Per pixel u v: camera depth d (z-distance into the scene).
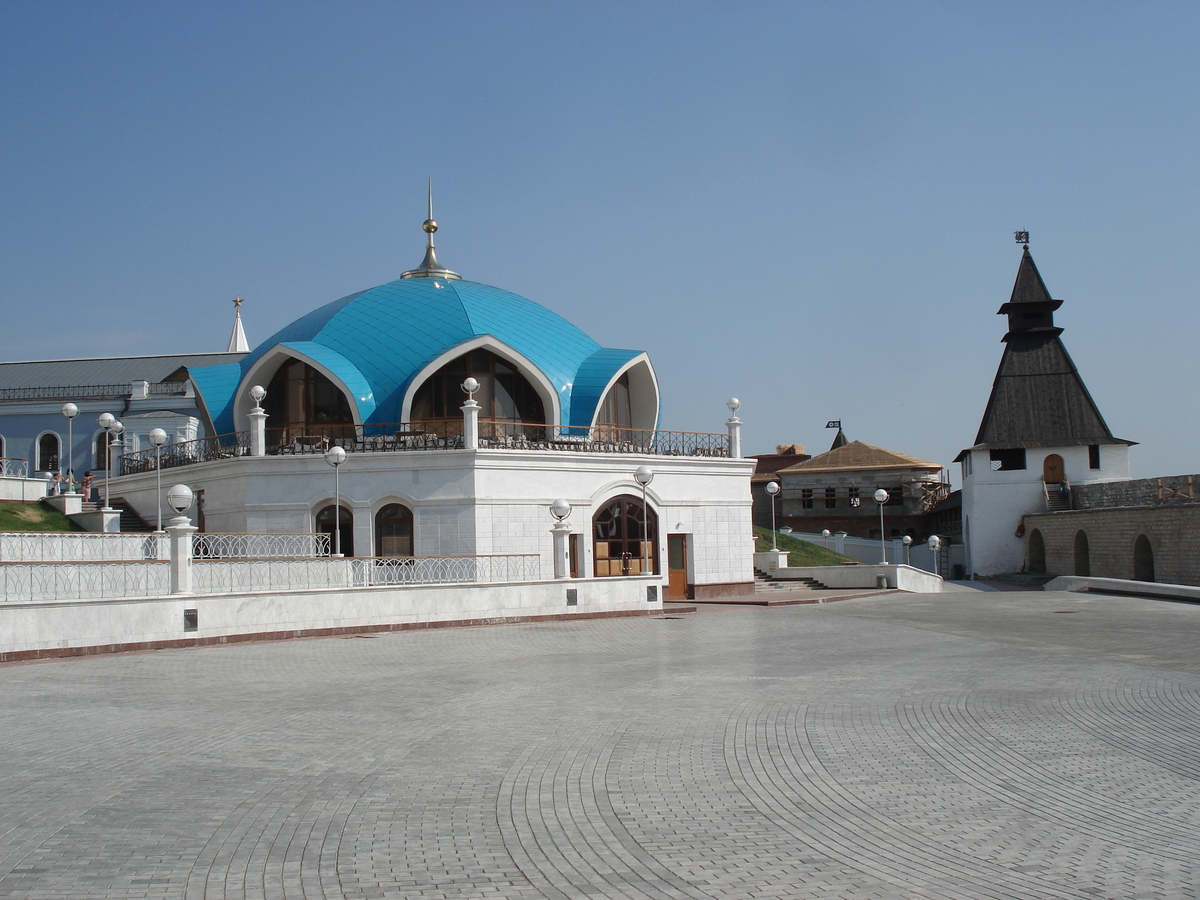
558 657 19.25
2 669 17.62
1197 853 7.58
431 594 25.36
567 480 33.31
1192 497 44.06
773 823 8.43
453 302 37.31
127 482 38.69
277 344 35.69
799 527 72.94
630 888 6.97
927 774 9.92
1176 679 15.15
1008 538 60.12
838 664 17.55
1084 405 61.09
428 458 31.75
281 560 23.66
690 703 13.81
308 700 14.35
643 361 38.53
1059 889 6.86
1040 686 14.73
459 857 7.64
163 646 20.72
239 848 7.86
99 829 8.34
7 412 59.97
